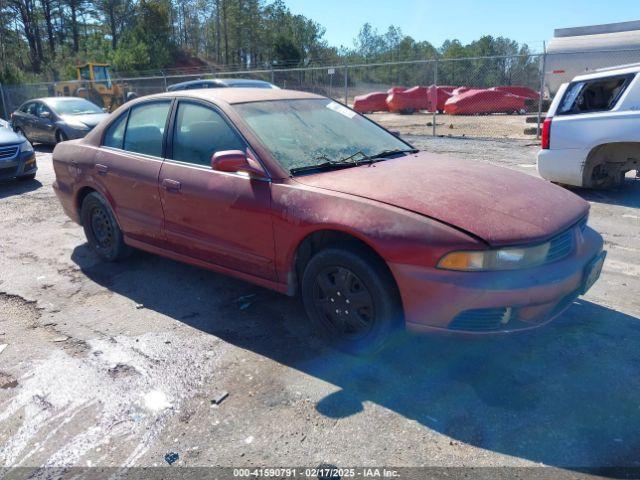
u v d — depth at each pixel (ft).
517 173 12.78
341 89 116.78
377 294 10.17
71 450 8.62
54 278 15.79
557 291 9.55
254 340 11.85
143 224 14.71
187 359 11.12
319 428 8.90
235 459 8.28
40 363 11.16
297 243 11.09
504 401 9.43
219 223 12.52
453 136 49.34
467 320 9.49
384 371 10.46
